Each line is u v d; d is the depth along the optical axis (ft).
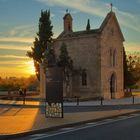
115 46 208.23
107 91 198.08
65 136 52.90
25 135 54.65
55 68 76.54
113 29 206.39
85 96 195.83
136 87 307.58
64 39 206.90
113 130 59.36
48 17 216.13
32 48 219.20
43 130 58.65
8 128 58.90
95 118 76.13
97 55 193.88
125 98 204.33
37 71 220.02
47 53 193.26
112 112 92.68
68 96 196.03
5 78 324.60
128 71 232.53
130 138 49.90
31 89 281.54
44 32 214.69
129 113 92.84
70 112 96.48
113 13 205.57
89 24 217.15
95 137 51.29
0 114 92.58
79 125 67.92
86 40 198.39
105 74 197.26
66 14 220.64
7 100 171.12
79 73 198.80
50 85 77.20
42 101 164.55
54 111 77.36
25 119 74.69
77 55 201.26
